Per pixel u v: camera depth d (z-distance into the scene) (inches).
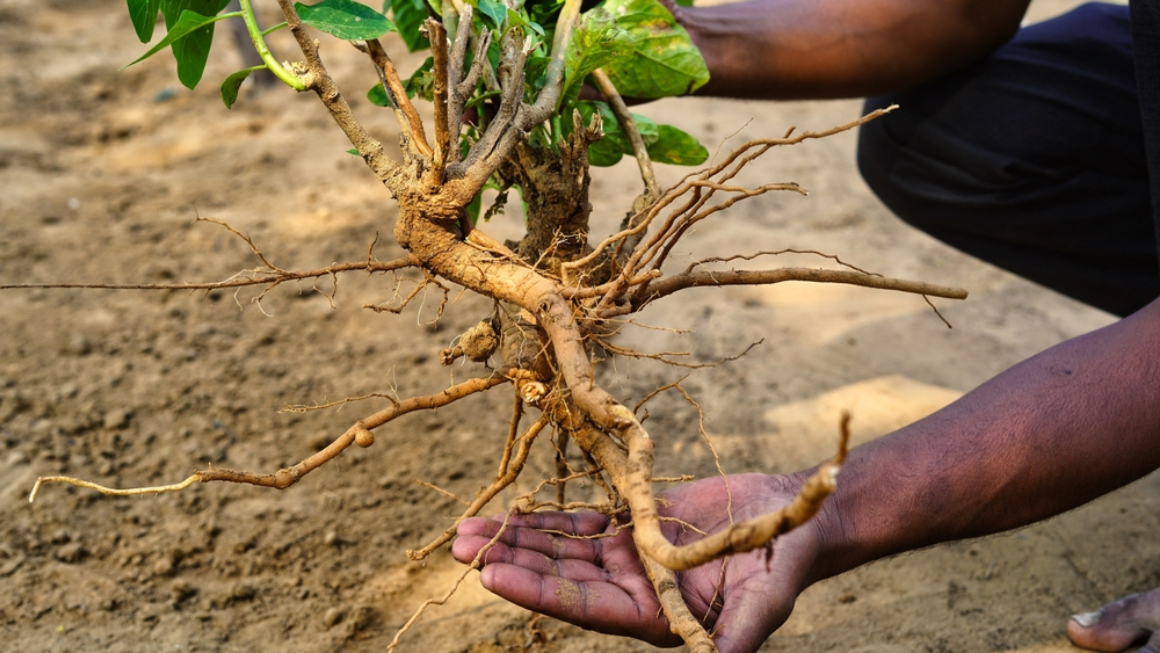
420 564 82.0
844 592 79.8
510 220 135.8
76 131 163.3
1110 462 54.3
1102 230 89.9
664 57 69.7
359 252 129.6
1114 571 81.7
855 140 173.2
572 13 61.6
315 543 83.7
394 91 57.4
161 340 111.0
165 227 133.6
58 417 96.7
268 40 195.6
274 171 151.6
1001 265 102.2
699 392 106.2
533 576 49.9
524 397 55.9
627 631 51.2
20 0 219.0
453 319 118.0
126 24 213.2
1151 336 56.0
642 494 41.8
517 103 57.1
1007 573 81.7
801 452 96.5
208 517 85.7
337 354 111.0
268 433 97.6
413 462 94.7
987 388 57.4
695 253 132.6
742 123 176.1
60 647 70.3
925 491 54.2
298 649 72.6
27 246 125.5
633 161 162.7
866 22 86.8
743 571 51.4
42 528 82.4
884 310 124.3
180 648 71.4
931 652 72.5
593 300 54.9
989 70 91.5
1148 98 62.3
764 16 86.4
